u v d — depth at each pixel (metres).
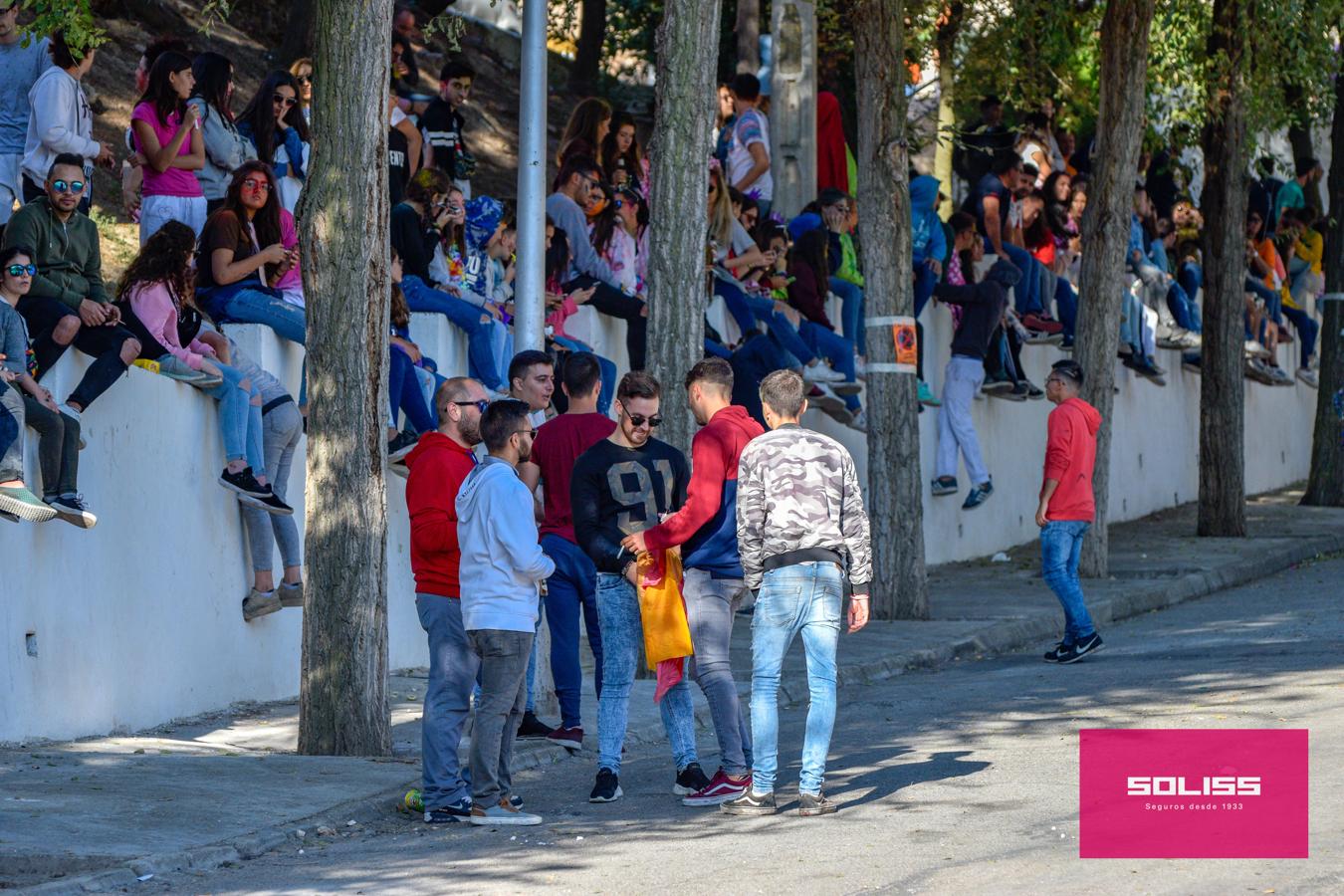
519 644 21.38
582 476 22.88
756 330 44.28
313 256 25.55
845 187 57.03
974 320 53.72
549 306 37.34
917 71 64.94
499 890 17.98
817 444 22.08
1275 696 29.03
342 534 25.58
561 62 79.31
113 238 42.59
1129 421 66.62
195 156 32.44
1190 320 69.12
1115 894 16.89
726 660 22.73
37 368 25.33
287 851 20.12
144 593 27.88
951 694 32.31
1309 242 83.38
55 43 31.28
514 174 64.81
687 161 33.41
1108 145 49.47
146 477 27.95
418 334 35.34
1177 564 51.78
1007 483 58.94
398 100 42.56
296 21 57.16
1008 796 22.17
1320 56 56.91
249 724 28.83
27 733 24.80
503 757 22.28
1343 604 43.78
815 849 19.53
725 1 70.38
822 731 21.75
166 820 20.61
